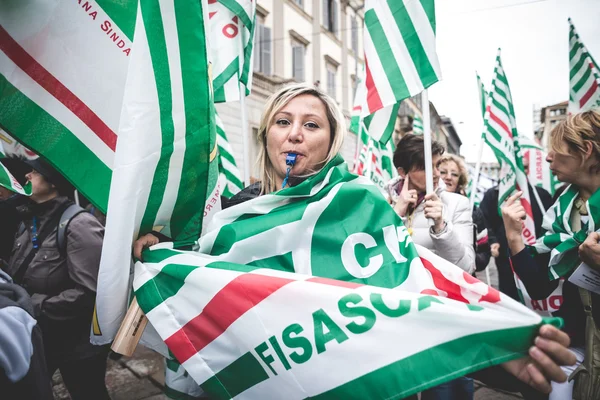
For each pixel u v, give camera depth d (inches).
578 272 52.1
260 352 33.1
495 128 97.7
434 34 64.9
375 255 38.5
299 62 468.1
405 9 67.6
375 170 120.2
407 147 77.5
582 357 53.3
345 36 577.9
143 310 35.8
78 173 41.1
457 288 36.2
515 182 96.0
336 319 31.4
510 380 42.2
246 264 38.4
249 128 378.6
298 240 38.9
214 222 41.8
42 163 63.6
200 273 35.7
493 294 34.3
